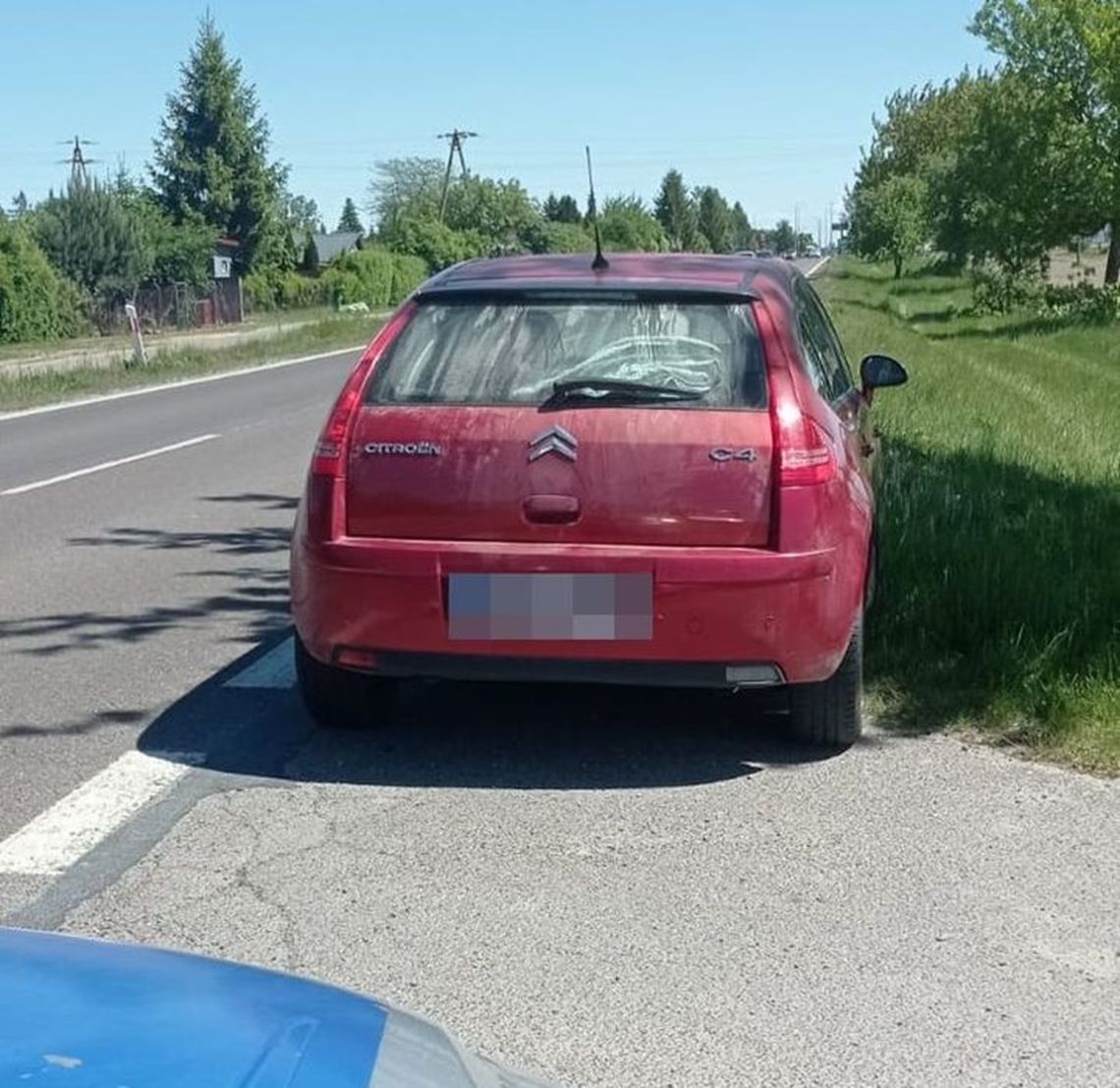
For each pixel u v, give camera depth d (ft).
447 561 17.21
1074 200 135.33
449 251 264.31
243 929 14.19
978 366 80.43
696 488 17.04
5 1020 6.46
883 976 13.24
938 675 20.98
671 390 17.42
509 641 17.16
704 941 13.93
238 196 246.06
